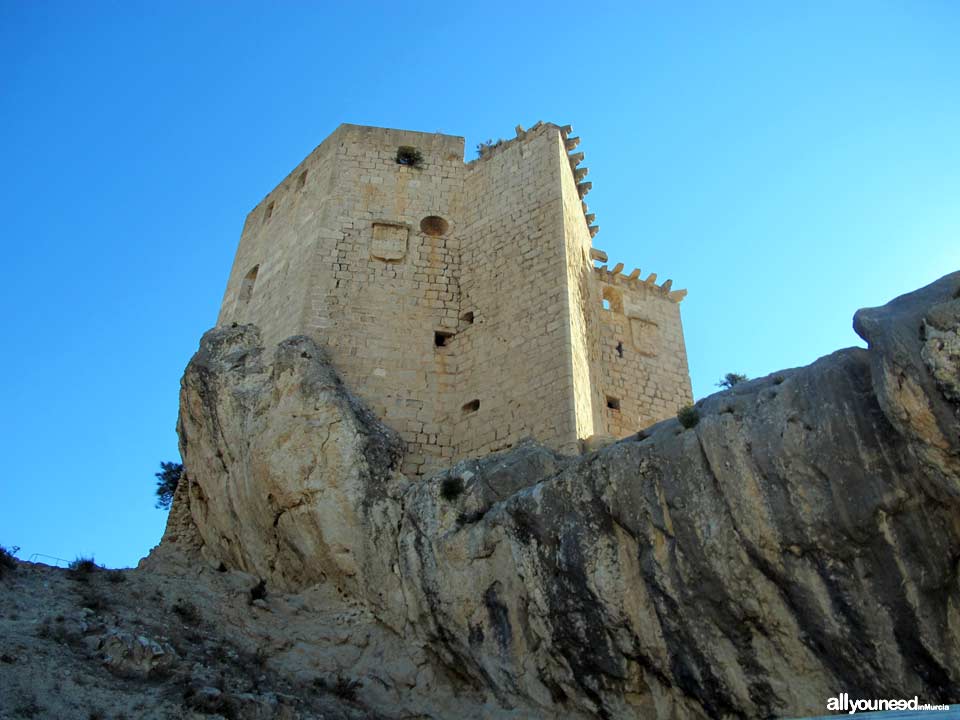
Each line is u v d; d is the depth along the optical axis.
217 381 22.64
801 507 13.91
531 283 24.30
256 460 20.86
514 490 18.52
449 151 29.16
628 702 15.83
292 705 15.95
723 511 14.71
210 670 16.39
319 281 25.17
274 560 20.98
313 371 21.69
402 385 23.67
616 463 16.31
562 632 16.38
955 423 12.24
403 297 25.44
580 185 29.45
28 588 17.95
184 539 23.94
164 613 18.56
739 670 14.53
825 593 13.66
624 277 29.84
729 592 14.56
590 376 24.81
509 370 23.11
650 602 15.52
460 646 17.83
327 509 19.73
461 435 22.95
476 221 27.11
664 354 28.59
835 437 13.83
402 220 27.17
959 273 13.40
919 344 12.76
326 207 27.02
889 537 13.25
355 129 29.38
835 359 14.62
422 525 18.78
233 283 30.45
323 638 18.80
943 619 12.84
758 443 14.56
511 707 16.91
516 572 17.16
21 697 13.57
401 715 17.47
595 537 16.27
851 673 13.46
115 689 14.65
